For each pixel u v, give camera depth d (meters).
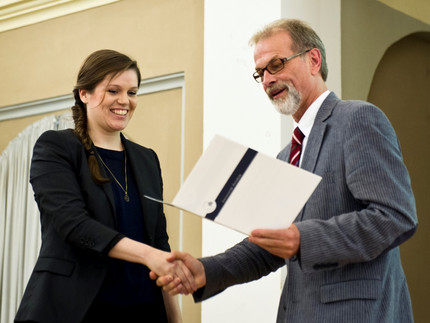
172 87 5.35
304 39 2.92
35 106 6.07
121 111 3.11
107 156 3.10
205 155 2.39
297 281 2.67
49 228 2.92
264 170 2.41
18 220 5.93
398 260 2.70
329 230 2.44
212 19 4.92
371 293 2.49
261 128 4.57
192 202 2.37
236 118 4.69
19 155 6.03
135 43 5.52
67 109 5.84
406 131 5.86
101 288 2.87
